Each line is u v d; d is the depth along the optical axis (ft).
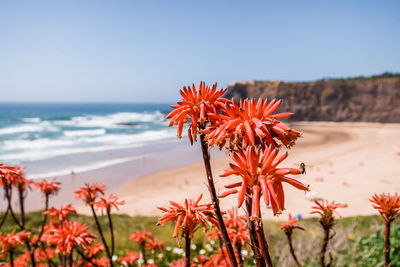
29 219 35.55
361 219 30.63
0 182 7.13
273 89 355.97
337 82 362.94
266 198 4.94
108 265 15.39
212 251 21.84
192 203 7.02
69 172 89.25
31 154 116.78
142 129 225.35
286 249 21.65
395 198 8.52
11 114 375.86
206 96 6.95
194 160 109.81
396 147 135.23
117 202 11.97
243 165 5.51
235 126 5.98
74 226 10.91
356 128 261.85
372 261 16.92
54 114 392.06
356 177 81.35
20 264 14.99
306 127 270.67
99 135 184.85
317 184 74.84
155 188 75.92
